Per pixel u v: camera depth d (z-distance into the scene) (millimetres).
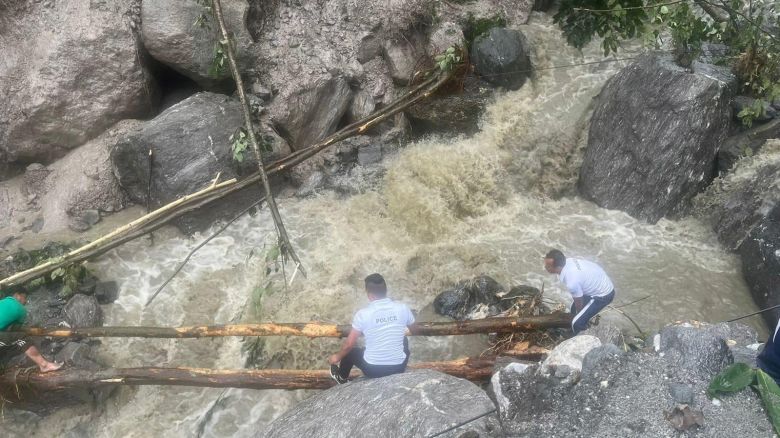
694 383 5152
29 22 9625
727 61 10203
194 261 9055
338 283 8727
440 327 7133
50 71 9500
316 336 6938
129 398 7379
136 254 9109
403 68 11062
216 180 8547
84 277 8516
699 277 8914
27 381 6898
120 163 9469
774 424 4703
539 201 10266
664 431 4801
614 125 9891
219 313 8383
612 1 8781
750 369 4996
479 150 10344
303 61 10656
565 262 6570
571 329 7035
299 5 11031
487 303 8398
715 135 9406
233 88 10547
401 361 5910
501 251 9320
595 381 5254
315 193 10141
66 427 7148
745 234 8992
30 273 7848
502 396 5336
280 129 10391
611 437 4812
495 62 10859
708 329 6059
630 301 8523
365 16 11086
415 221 9602
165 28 9664
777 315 8016
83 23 9586
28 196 9781
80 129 9867
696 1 9648
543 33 11727
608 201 9992
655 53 9758
